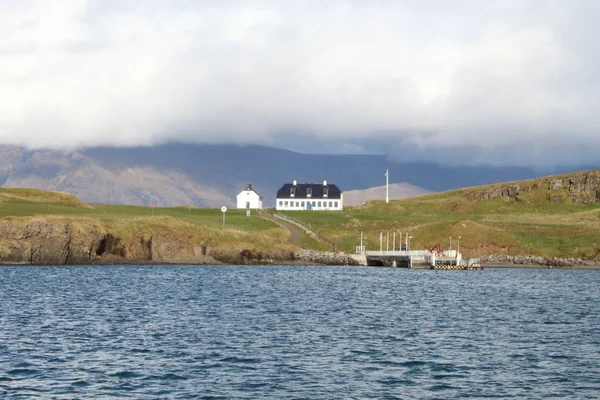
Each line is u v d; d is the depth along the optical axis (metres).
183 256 175.88
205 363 50.00
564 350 57.94
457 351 56.62
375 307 88.19
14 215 174.00
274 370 48.19
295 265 187.75
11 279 118.81
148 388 42.97
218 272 149.88
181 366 48.88
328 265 193.38
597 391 44.28
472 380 46.56
